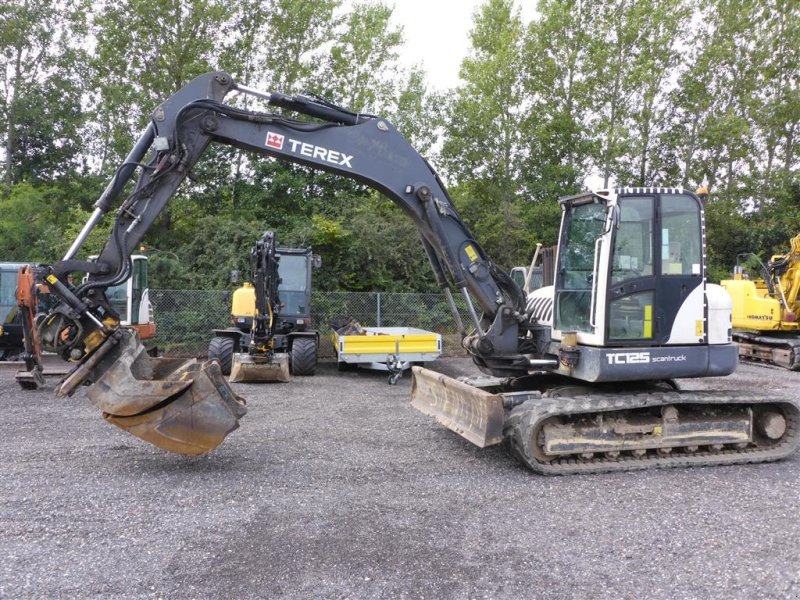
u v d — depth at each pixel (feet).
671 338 21.08
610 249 20.56
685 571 13.07
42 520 15.26
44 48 84.69
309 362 41.88
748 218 93.76
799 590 12.30
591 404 20.20
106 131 86.12
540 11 88.43
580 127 87.81
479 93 85.87
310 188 74.08
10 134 82.12
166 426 18.71
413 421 27.55
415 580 12.47
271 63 80.28
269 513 15.98
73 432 24.49
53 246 62.90
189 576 12.50
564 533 15.05
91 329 19.36
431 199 21.25
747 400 21.54
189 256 63.52
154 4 70.33
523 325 23.26
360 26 84.33
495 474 19.88
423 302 58.34
